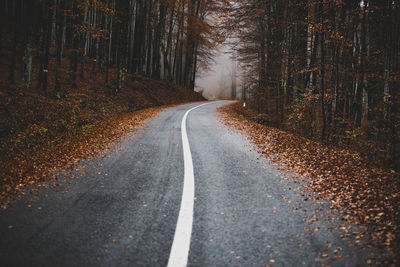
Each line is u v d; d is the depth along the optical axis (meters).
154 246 3.04
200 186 5.04
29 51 14.01
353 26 11.02
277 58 16.36
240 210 4.03
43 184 5.11
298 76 15.53
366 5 9.89
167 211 3.96
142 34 31.77
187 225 3.53
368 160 8.42
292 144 9.66
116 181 5.30
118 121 14.09
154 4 30.02
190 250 2.98
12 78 14.64
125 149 8.17
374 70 10.53
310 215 3.90
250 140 10.04
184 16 34.16
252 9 15.45
